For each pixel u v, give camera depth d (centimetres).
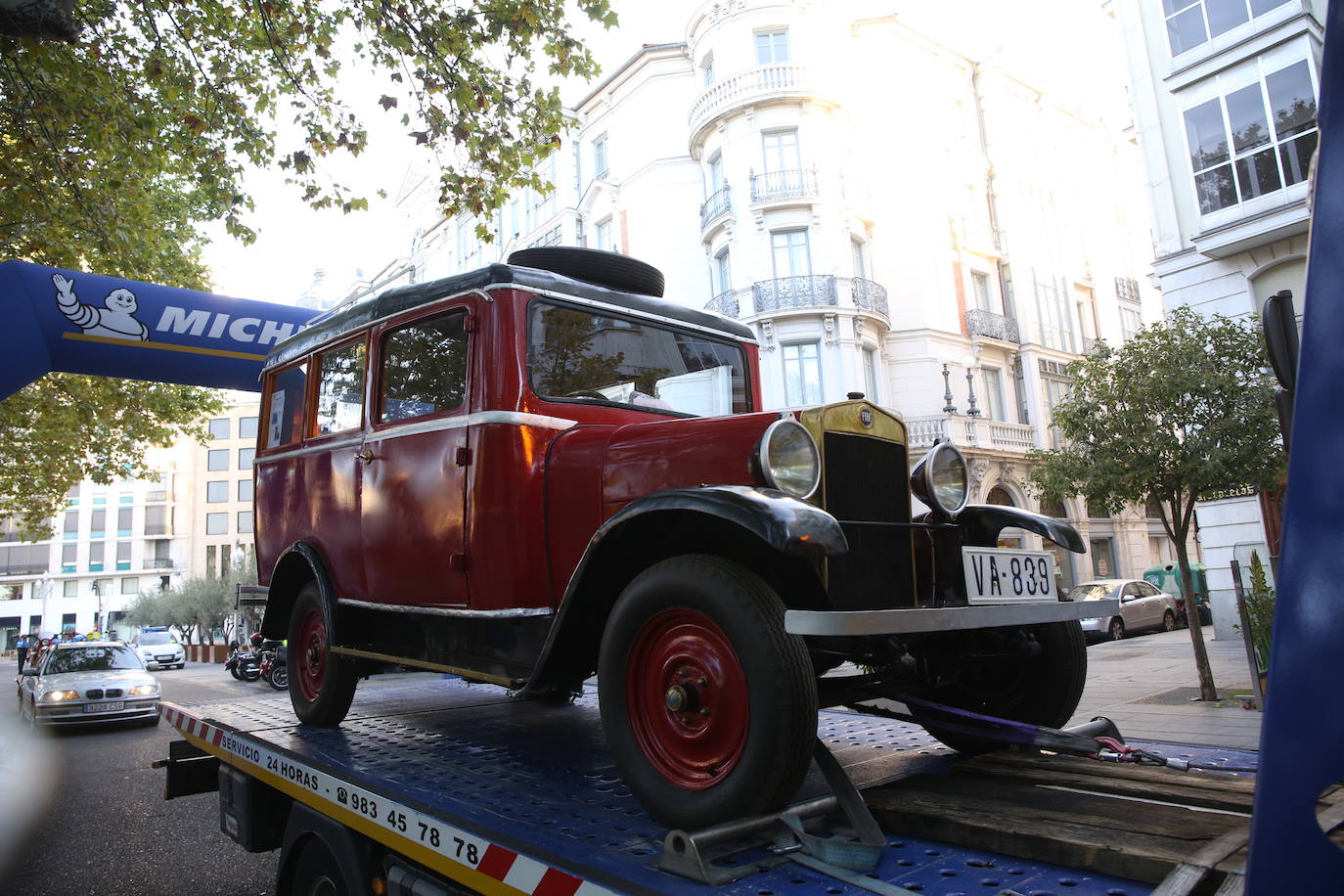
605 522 248
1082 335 2895
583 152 2858
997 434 2458
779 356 2189
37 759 977
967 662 302
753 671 208
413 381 362
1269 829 111
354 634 394
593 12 688
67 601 5894
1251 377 891
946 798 214
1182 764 240
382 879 268
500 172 812
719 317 420
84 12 729
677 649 235
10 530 5975
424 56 740
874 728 353
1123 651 1451
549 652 264
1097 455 913
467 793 259
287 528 445
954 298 2523
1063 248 2911
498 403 316
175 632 4556
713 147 2355
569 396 338
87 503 5997
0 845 601
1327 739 108
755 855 187
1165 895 144
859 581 256
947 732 288
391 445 363
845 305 2202
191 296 852
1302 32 1335
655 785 227
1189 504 895
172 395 1489
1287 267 1418
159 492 6025
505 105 787
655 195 2531
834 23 2406
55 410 1399
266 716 440
